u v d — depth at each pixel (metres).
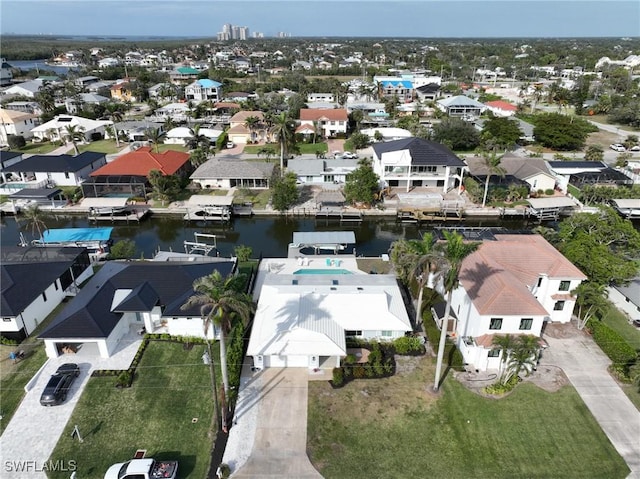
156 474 29.89
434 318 46.88
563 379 39.53
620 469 31.62
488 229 59.47
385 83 195.50
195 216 77.81
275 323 42.00
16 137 119.31
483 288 42.12
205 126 137.12
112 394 37.78
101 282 48.72
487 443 33.53
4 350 43.34
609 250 53.22
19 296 45.31
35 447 33.03
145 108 174.00
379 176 87.00
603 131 139.75
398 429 34.62
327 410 36.28
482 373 40.28
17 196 80.62
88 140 127.94
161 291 46.53
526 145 122.69
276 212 79.38
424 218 77.44
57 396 36.66
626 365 40.06
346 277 51.34
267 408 36.41
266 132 125.56
